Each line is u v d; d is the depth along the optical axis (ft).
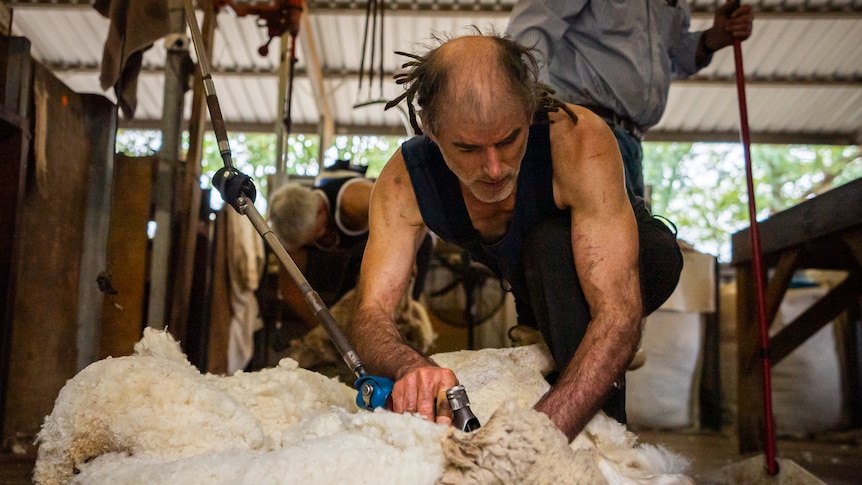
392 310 6.16
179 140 13.32
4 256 10.94
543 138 5.86
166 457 4.35
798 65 27.32
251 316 14.83
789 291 17.70
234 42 27.09
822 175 49.47
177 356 5.26
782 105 29.63
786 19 24.98
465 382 5.41
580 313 5.73
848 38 25.82
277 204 12.84
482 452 3.82
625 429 5.34
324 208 12.85
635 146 7.91
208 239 14.12
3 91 11.31
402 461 3.89
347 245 13.12
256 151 44.80
